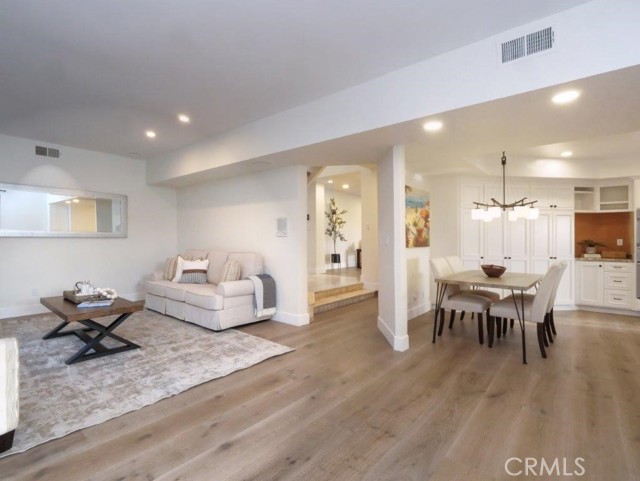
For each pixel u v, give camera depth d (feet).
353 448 6.15
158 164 18.78
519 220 18.03
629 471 5.51
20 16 6.83
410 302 15.98
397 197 11.32
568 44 6.62
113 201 18.58
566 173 17.11
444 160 14.06
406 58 8.44
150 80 9.66
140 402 7.72
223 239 18.07
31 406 7.50
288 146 11.84
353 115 9.99
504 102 7.61
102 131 14.37
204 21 7.02
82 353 10.17
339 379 9.04
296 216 14.61
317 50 8.09
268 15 6.82
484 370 9.68
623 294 16.98
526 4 6.46
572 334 13.42
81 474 5.45
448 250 18.15
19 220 15.51
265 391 8.34
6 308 15.29
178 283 16.22
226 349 11.23
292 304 14.73
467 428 6.76
